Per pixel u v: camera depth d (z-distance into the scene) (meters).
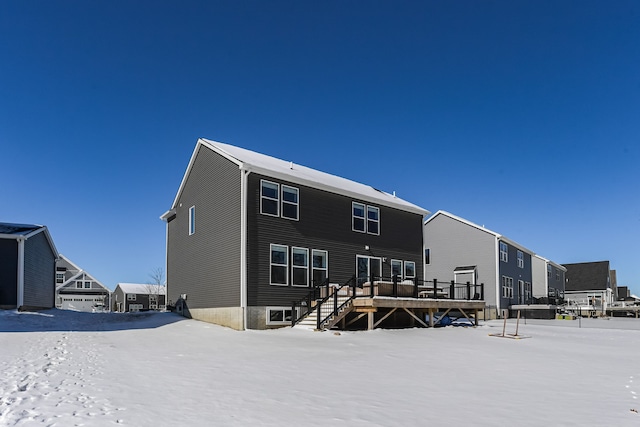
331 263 20.78
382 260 23.30
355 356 11.61
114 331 16.45
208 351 11.92
